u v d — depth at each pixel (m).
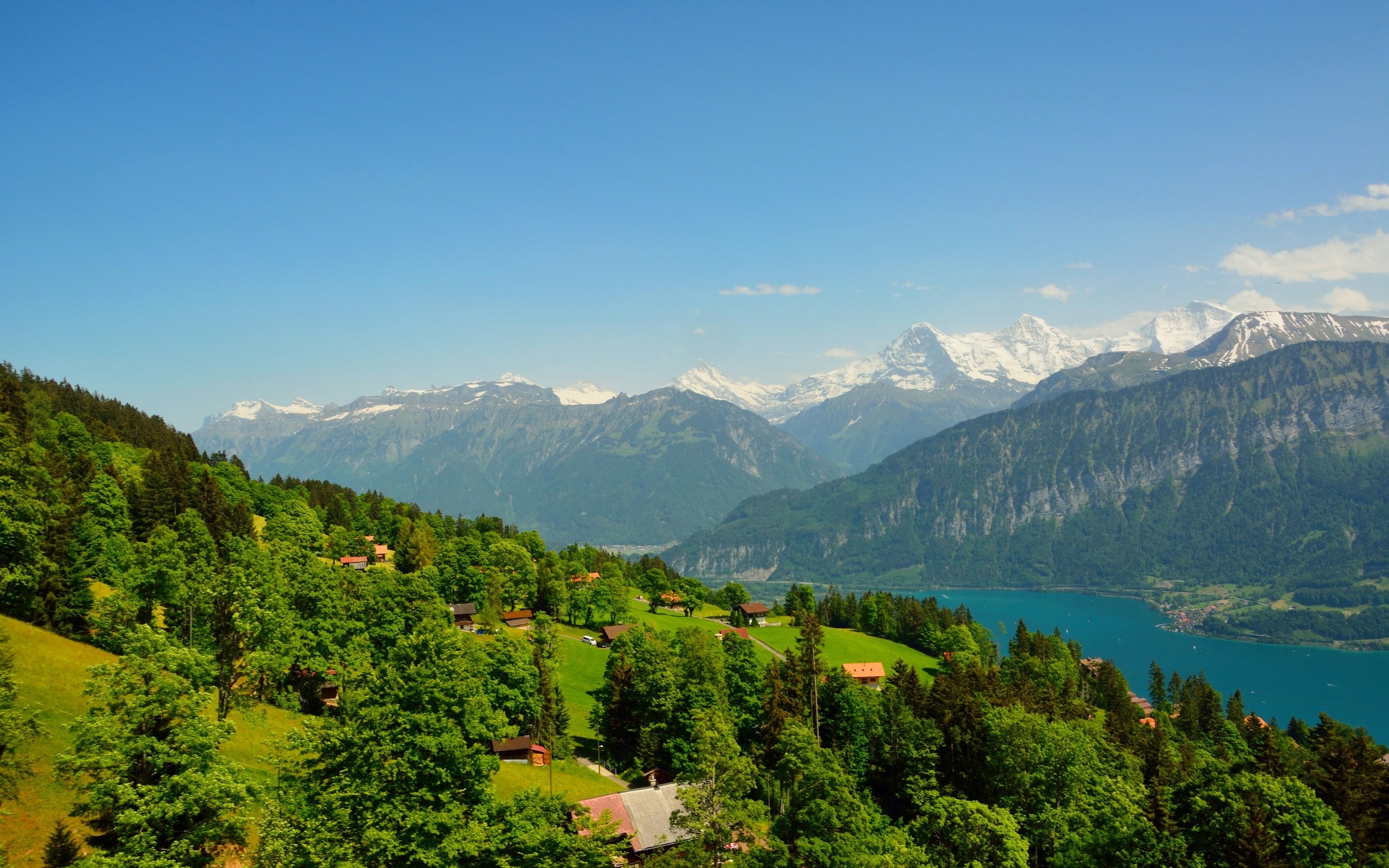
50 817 48.44
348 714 51.06
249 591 75.56
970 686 132.88
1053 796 91.50
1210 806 66.50
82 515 100.62
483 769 51.44
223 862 48.41
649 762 105.12
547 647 128.38
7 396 124.94
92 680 43.69
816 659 115.88
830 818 70.12
